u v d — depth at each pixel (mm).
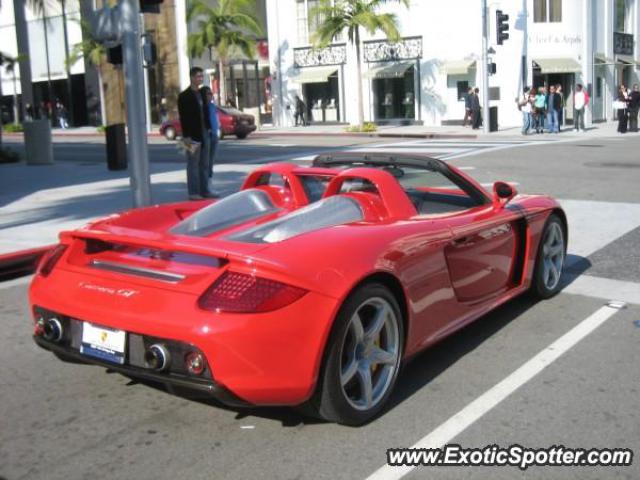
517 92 32188
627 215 8898
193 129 10484
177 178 13922
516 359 4336
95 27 9188
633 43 38406
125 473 3086
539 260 5312
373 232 3635
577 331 4820
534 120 27484
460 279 4254
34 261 7316
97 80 46188
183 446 3316
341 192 4402
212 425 3527
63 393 3992
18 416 3699
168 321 3090
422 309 3820
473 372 4148
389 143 23141
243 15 37094
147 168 9352
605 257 6871
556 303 5465
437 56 33562
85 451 3295
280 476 3033
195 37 37406
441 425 3480
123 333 3244
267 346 3021
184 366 3092
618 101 27078
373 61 35625
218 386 3018
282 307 3047
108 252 3807
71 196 11828
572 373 4102
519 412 3607
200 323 3018
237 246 3330
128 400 3869
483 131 28469
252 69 44562
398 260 3592
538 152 17688
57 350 3533
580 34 33125
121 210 10148
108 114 45125
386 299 3533
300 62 38219
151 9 9266
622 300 5512
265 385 3055
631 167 14016
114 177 14586
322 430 3445
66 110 49031
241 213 4422
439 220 4156
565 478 2994
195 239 3477
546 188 11383
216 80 42344
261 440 3354
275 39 39031
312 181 4598
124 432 3480
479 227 4391
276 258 3191
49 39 48438
